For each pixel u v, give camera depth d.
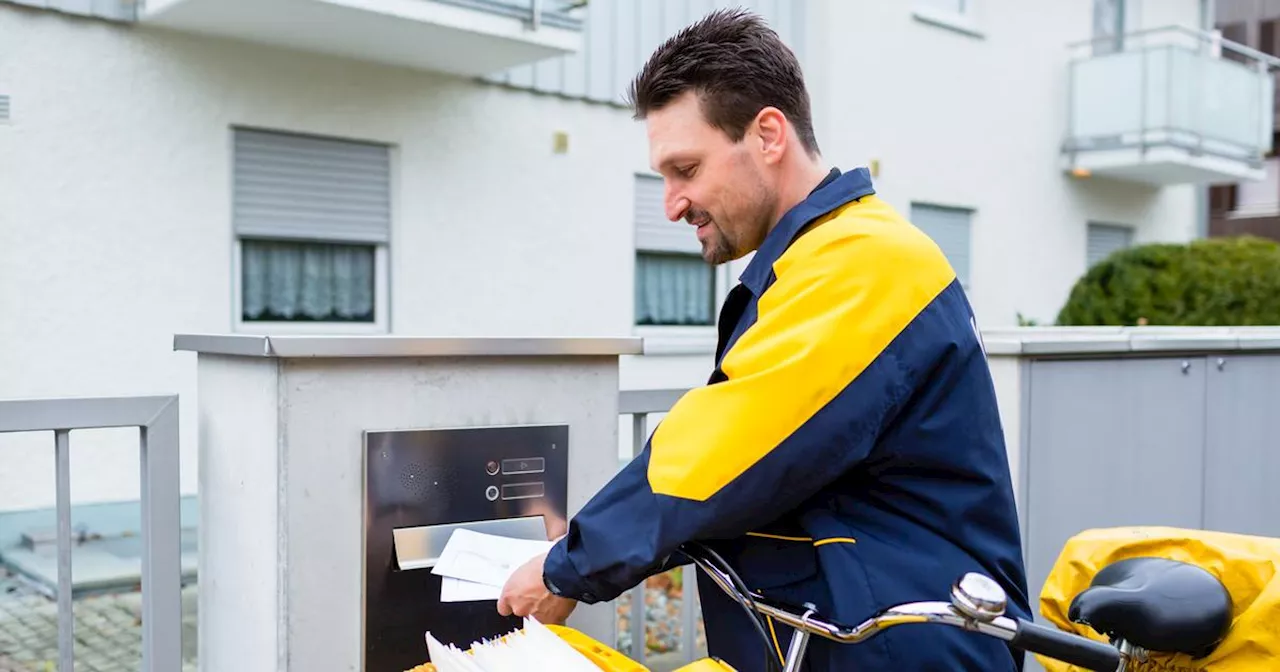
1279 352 3.52
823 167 1.55
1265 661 1.57
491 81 7.05
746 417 1.28
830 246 1.33
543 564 1.48
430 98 6.79
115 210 5.59
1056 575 1.89
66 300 5.46
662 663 3.40
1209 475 3.30
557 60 7.34
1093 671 1.14
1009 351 2.80
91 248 5.52
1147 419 3.10
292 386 1.58
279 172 6.26
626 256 7.81
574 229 7.53
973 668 1.34
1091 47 12.16
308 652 1.61
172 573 1.81
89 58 5.48
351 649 1.65
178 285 5.81
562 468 1.88
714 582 1.50
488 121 7.06
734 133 1.44
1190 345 3.18
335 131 6.38
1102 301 9.67
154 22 5.62
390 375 1.68
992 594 1.08
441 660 1.39
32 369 5.36
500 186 7.14
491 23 5.98
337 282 6.62
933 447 1.34
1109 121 11.55
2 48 5.23
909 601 1.30
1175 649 1.56
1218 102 11.95
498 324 7.17
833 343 1.27
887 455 1.34
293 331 6.41
